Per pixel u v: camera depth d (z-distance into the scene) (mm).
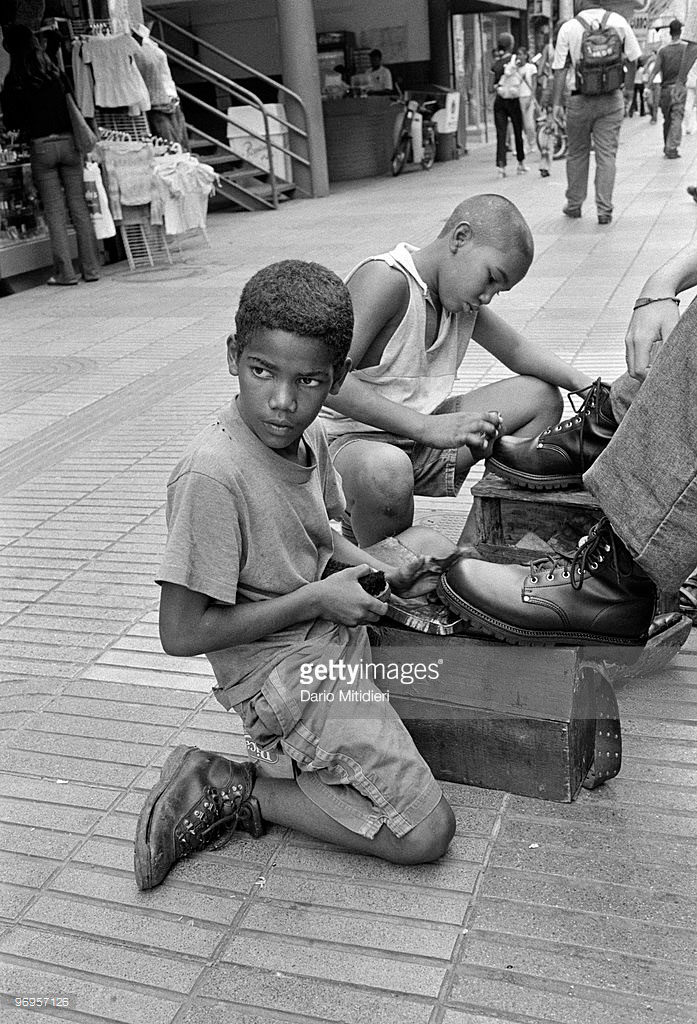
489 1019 1630
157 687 2734
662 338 2291
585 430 2588
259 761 2162
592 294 6883
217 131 17703
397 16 19344
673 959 1724
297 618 1987
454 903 1887
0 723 2596
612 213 10469
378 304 2639
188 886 1985
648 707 2426
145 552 3631
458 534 3395
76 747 2477
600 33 9305
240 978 1748
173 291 8820
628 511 1996
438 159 19891
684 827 2041
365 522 2775
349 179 18172
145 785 2318
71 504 4129
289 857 2053
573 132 9781
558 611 2031
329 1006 1677
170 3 15016
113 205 9914
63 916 1925
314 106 14758
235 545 1923
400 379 2766
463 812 2135
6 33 8914
